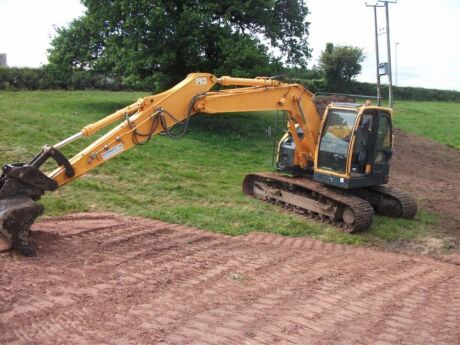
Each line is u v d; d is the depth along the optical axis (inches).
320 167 444.5
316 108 453.1
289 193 471.5
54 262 282.4
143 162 587.5
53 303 228.8
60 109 885.2
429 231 439.2
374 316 248.8
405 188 633.0
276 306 250.1
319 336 220.2
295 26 901.8
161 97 345.7
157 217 408.2
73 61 876.0
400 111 1448.1
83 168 316.2
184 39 757.9
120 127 330.3
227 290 266.2
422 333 233.5
